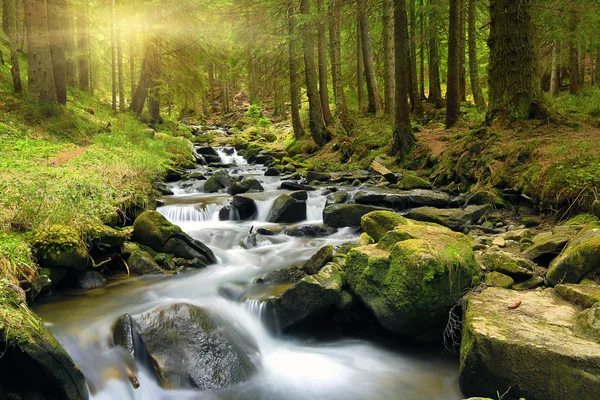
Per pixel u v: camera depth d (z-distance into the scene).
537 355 3.21
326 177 13.22
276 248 7.78
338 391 4.26
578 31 12.94
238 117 36.44
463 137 11.22
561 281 4.43
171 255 6.87
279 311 5.19
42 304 5.04
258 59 17.62
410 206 9.22
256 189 12.23
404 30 12.92
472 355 3.56
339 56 17.42
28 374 3.41
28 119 13.22
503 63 9.78
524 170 8.12
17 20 21.08
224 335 4.70
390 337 5.12
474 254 5.11
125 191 8.25
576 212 6.57
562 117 9.48
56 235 5.48
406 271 4.43
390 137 15.38
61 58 16.48
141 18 18.28
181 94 21.75
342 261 5.95
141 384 4.11
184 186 13.14
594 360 3.00
